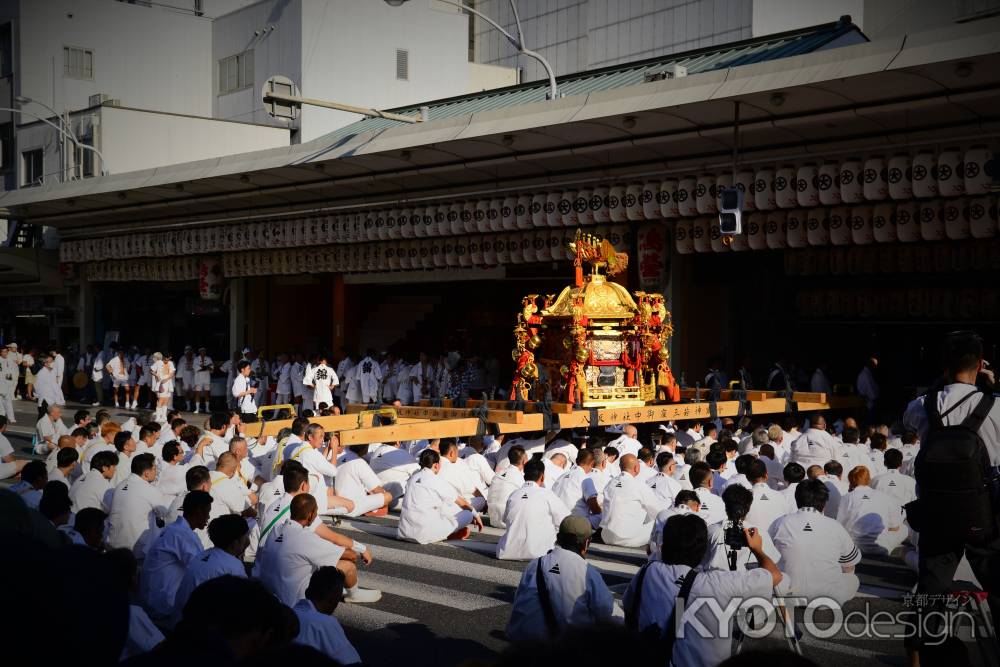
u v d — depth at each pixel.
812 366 25.28
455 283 31.30
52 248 36.78
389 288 33.00
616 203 21.20
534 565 6.41
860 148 18.12
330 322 34.28
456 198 24.23
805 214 19.44
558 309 15.61
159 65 43.62
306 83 34.62
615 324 15.82
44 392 24.88
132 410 30.05
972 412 5.25
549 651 2.50
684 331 22.50
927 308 22.27
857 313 23.30
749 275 24.53
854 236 18.83
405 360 28.05
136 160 33.81
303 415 14.11
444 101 29.25
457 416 15.04
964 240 20.78
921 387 23.28
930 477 5.23
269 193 26.44
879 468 12.75
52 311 37.72
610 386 15.84
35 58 40.28
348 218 26.53
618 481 11.41
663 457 11.45
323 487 11.17
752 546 6.23
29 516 3.10
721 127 17.80
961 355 5.44
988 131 16.58
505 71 41.38
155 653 2.80
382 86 36.16
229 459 9.92
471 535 12.30
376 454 14.69
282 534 7.69
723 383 21.27
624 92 17.44
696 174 20.16
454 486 12.85
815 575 7.82
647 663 2.52
